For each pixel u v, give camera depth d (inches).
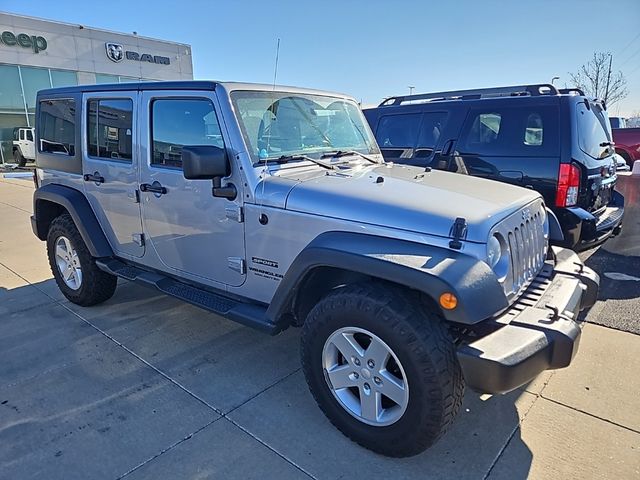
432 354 82.3
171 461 91.9
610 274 203.0
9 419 104.7
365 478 87.7
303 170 118.0
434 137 214.2
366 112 239.9
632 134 524.7
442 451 94.7
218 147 112.7
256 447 95.9
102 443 97.0
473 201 98.3
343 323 92.0
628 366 126.3
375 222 93.0
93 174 151.9
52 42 826.8
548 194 179.9
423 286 80.8
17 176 650.2
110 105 141.8
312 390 101.7
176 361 130.5
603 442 97.0
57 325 153.3
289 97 126.6
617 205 207.5
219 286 123.6
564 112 176.6
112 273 148.0
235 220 113.5
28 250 252.5
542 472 88.8
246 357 132.7
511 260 95.5
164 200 129.7
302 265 96.8
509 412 107.3
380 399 91.6
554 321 87.6
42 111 172.9
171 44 1007.0
